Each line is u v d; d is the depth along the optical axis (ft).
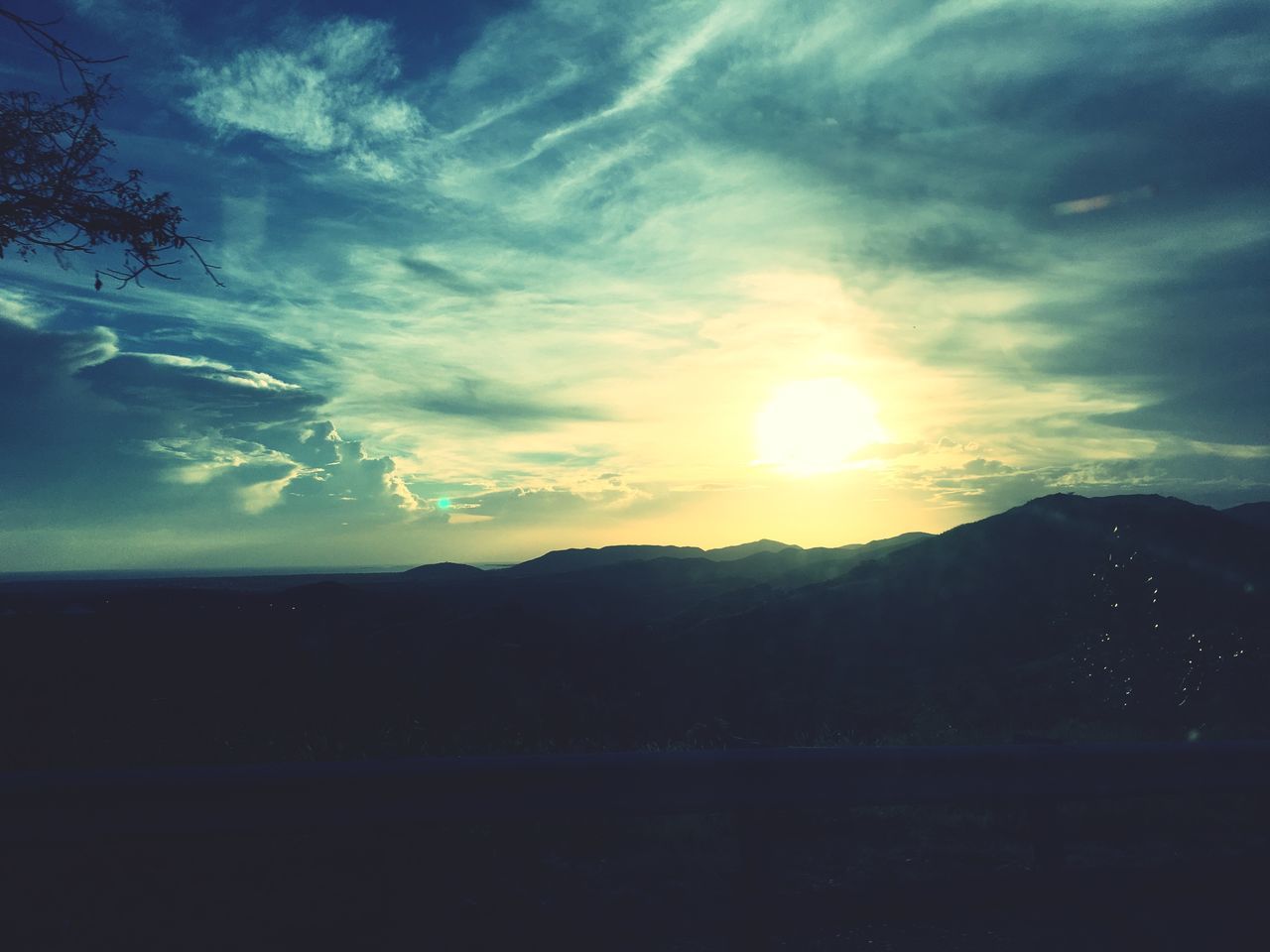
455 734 30.63
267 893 16.40
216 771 14.39
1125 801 22.08
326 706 37.60
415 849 18.21
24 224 28.14
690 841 19.71
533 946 14.56
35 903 15.74
